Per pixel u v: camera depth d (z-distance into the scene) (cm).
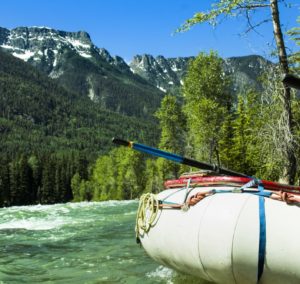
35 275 824
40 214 2552
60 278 789
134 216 2164
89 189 11331
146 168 7969
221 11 1110
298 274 454
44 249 1124
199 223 527
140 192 7981
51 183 12319
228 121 3831
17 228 1703
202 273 539
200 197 556
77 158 13712
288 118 1112
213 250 501
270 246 468
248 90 2223
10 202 11362
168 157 648
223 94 3656
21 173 11669
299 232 459
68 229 1596
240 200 510
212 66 3594
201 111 3412
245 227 484
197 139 3547
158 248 617
